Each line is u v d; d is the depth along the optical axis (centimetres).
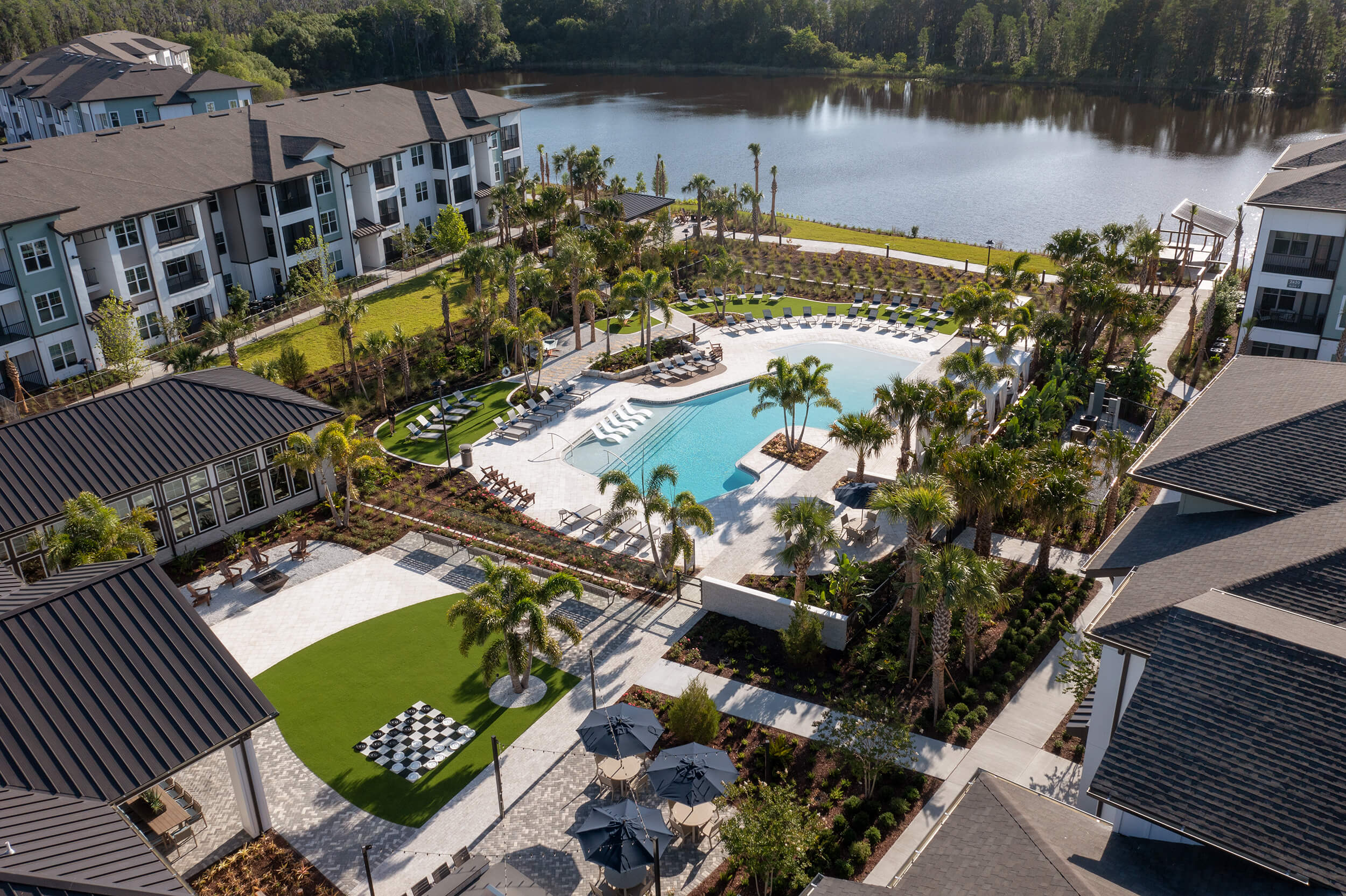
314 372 5778
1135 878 1861
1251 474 2742
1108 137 13700
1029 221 9838
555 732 3114
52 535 3609
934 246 8556
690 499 3775
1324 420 2838
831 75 19975
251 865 2653
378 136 7775
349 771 2975
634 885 2453
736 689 3281
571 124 15525
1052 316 5844
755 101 17575
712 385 5784
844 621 3378
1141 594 2445
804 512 3419
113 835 2188
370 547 4203
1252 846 1784
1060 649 3425
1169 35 16100
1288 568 2361
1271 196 5234
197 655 2681
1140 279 7081
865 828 2716
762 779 2886
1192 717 1978
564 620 3222
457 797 2867
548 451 5031
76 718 2455
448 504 4547
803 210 10456
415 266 7625
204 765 3038
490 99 8894
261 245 7012
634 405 5575
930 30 19925
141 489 3888
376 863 2648
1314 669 1972
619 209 7338
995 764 2906
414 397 5628
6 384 5644
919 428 4216
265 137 7031
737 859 2544
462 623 3653
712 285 7125
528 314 5759
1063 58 17825
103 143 6512
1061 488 3512
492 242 8225
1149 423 4975
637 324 6694
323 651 3544
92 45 12525
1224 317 6038
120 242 5991
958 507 3606
